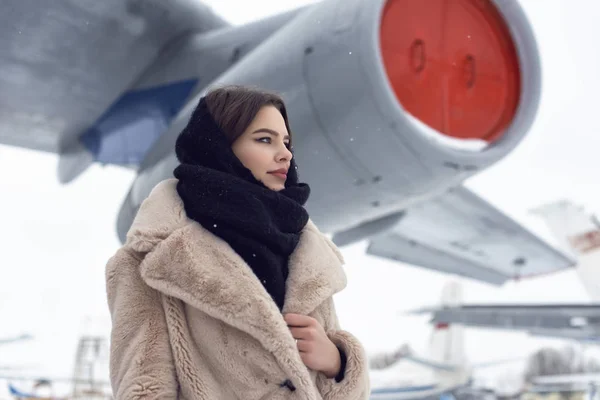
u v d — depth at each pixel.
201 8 4.24
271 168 1.13
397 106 2.74
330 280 1.13
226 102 1.12
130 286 1.05
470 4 3.13
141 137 4.79
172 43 4.26
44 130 5.02
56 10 3.57
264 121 1.13
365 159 2.92
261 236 1.04
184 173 1.06
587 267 16.73
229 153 1.09
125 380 0.98
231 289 0.99
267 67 3.02
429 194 3.21
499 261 7.34
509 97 3.18
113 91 4.42
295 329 1.06
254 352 1.02
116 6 3.77
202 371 1.03
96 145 5.15
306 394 0.98
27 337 10.46
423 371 18.70
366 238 4.49
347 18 2.86
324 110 2.85
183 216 1.07
